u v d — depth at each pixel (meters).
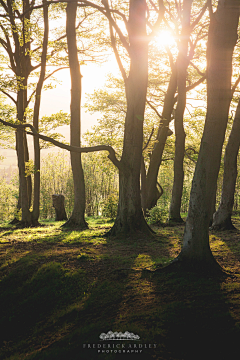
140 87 11.12
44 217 38.38
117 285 6.16
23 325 5.64
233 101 17.62
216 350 3.62
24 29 15.69
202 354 3.58
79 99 15.27
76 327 4.87
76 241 10.46
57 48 17.36
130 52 11.12
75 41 15.12
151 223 15.83
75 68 15.11
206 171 6.51
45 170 39.41
